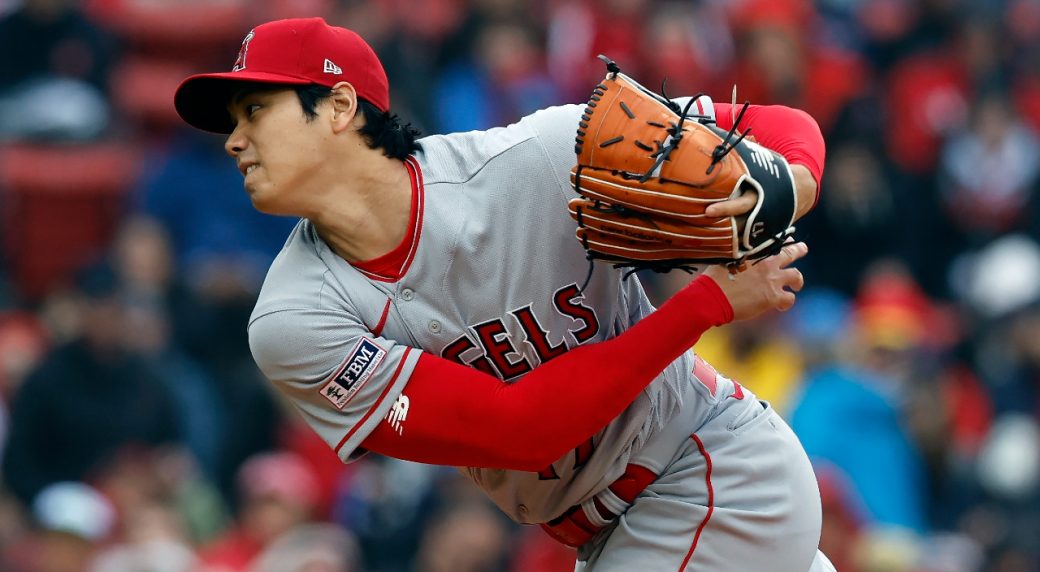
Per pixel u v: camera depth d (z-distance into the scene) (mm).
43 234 36500
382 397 12344
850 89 43031
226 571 25484
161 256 33000
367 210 12312
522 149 12500
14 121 37719
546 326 12703
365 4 39375
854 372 29625
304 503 26344
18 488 28391
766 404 14172
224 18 39969
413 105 38094
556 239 12508
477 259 12414
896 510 28547
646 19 41875
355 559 27984
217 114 12750
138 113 39125
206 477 29906
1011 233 41625
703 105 12836
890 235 39375
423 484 28203
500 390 12273
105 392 29031
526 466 12414
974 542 29906
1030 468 31406
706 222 11570
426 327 12516
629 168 11562
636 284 13422
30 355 32094
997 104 43188
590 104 11828
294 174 12125
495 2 41031
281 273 12555
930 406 30312
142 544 24938
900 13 47531
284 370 12461
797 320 31797
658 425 13383
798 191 12242
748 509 13406
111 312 29078
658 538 13414
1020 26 49375
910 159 43562
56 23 39281
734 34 42062
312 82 12078
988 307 37281
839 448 28484
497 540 26172
